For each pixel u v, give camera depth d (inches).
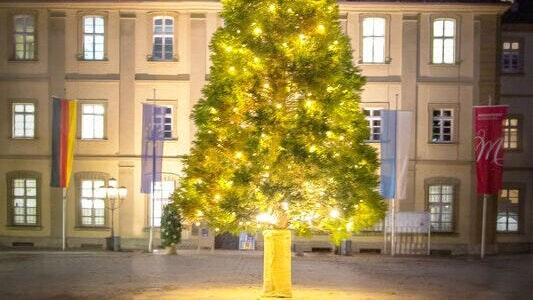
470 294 1026.1
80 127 1702.8
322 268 1353.3
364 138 871.1
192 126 1691.7
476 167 1594.5
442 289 1075.3
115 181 1636.3
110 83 1700.3
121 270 1247.5
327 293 999.0
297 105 852.6
